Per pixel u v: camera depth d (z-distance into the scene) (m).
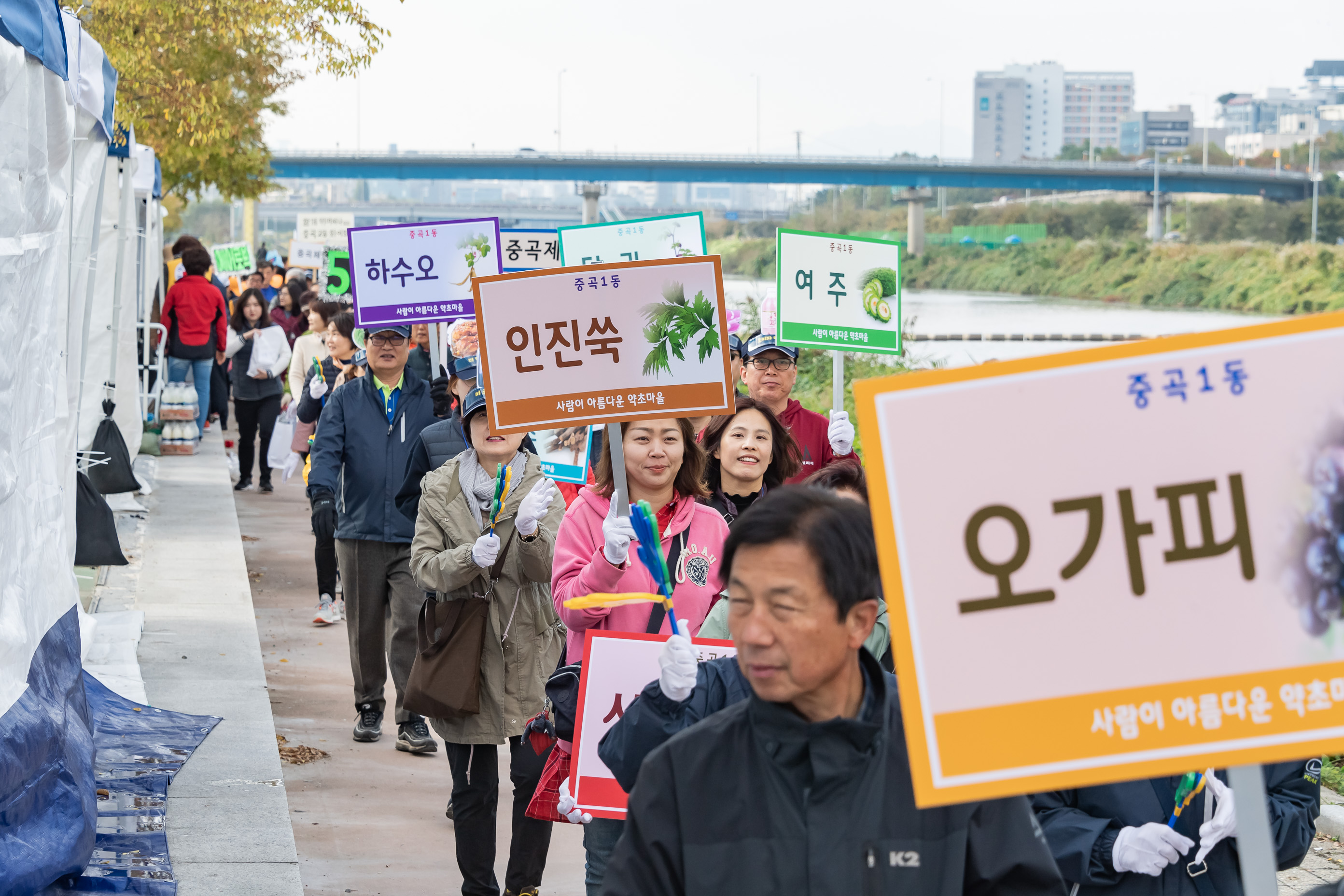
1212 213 121.38
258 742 7.29
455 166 106.56
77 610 6.61
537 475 6.38
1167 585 2.57
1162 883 3.67
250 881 5.54
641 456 5.20
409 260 10.02
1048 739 2.55
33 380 5.89
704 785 2.69
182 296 18.80
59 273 6.52
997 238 129.50
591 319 5.20
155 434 18.59
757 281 31.83
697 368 5.19
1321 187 118.06
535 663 6.14
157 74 25.44
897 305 9.39
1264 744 2.54
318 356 15.26
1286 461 2.57
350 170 108.00
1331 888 2.66
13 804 4.89
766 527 2.61
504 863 6.68
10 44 5.12
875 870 2.63
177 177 31.55
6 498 5.25
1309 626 2.55
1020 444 2.59
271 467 17.77
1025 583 2.57
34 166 5.70
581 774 4.52
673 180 108.62
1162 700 2.55
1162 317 69.50
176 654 8.98
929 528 2.59
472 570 6.02
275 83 28.27
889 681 2.81
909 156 112.81
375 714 8.50
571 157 105.88
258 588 12.50
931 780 2.54
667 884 2.69
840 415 8.18
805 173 108.31
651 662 4.53
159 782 6.51
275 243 136.00
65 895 5.13
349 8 25.03
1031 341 40.69
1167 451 2.58
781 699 2.62
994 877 2.67
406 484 7.75
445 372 10.19
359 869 6.43
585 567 5.18
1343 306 69.62
